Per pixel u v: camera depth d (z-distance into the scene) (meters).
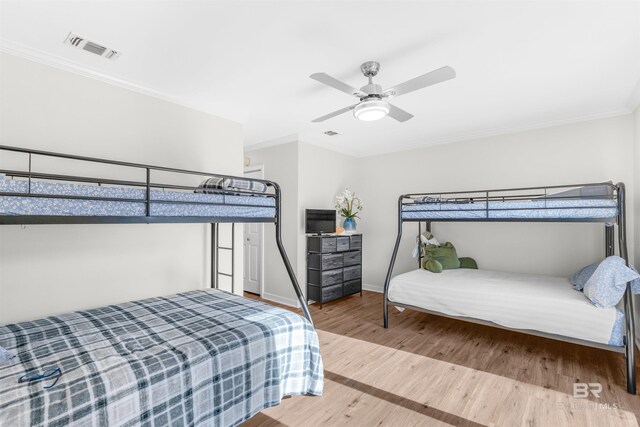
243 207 2.16
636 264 2.94
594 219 2.44
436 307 3.05
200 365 1.47
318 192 4.52
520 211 2.75
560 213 2.57
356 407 1.96
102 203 1.58
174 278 2.73
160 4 1.56
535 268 3.64
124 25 1.75
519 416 1.85
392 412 1.91
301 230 4.24
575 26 1.75
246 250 4.92
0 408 1.04
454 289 2.96
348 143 4.56
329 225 4.47
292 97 2.83
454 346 2.88
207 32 1.82
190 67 2.25
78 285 2.20
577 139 3.38
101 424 1.17
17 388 1.15
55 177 1.46
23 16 1.65
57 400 1.12
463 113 3.26
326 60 2.15
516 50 2.02
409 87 1.94
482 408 1.93
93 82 2.30
